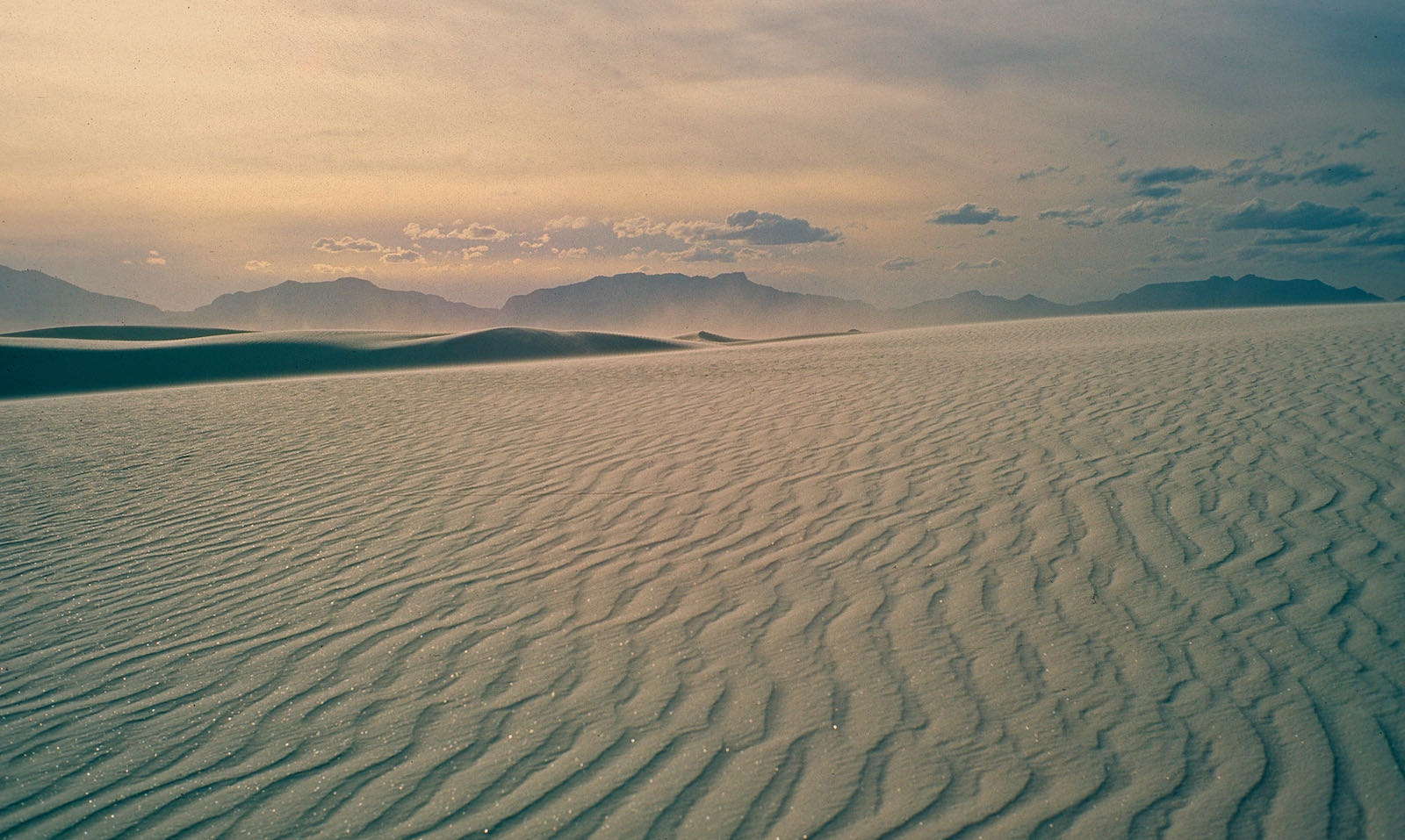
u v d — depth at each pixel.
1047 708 3.44
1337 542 4.89
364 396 16.92
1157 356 13.86
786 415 10.28
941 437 8.31
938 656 3.93
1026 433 8.24
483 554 5.80
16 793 3.29
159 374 36.59
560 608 4.78
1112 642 3.95
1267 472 6.29
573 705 3.70
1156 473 6.49
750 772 3.13
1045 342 20.17
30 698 4.09
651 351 45.84
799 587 4.83
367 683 4.02
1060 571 4.80
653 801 2.99
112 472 9.73
